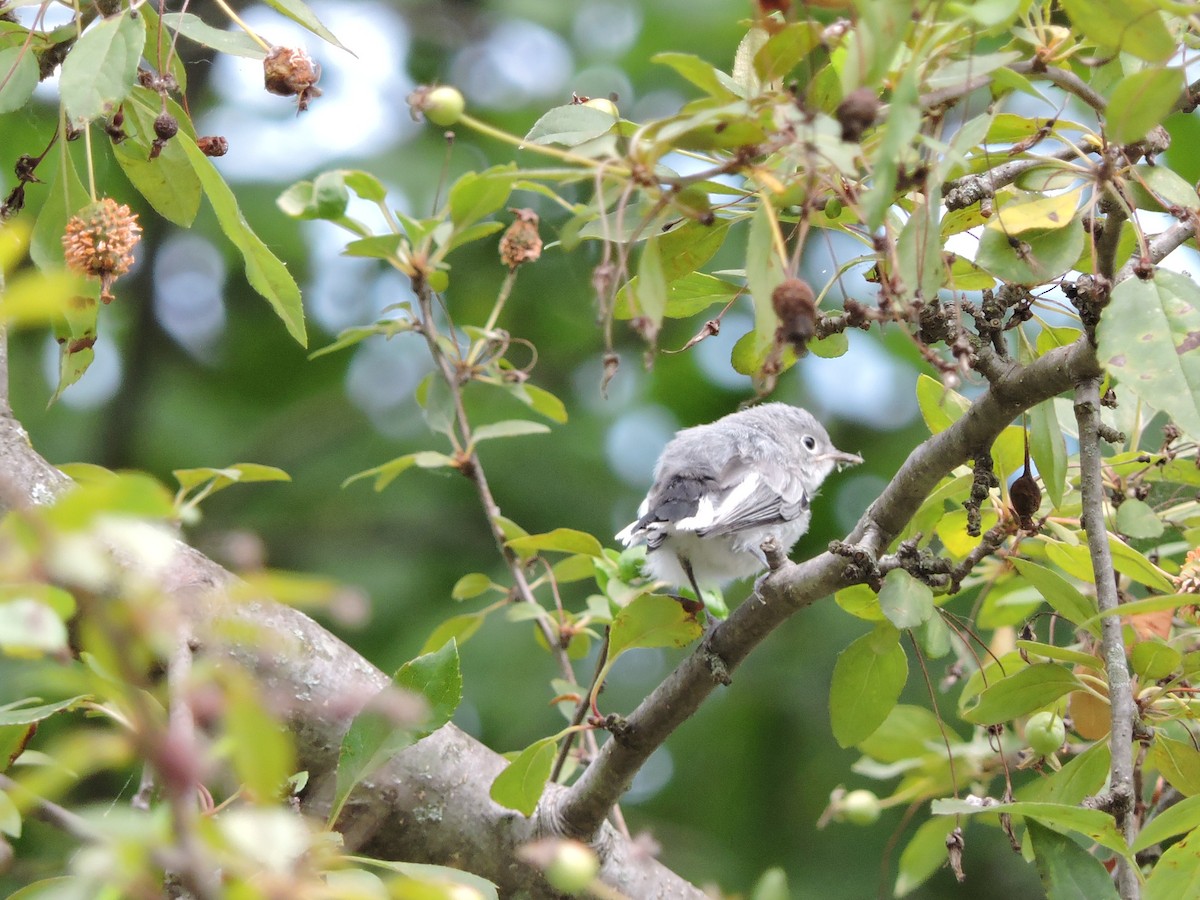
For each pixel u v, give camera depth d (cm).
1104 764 704
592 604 896
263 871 332
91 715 554
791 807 1375
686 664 710
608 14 1545
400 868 479
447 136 650
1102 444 997
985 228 584
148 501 284
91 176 651
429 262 761
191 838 303
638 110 1494
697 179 482
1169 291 539
